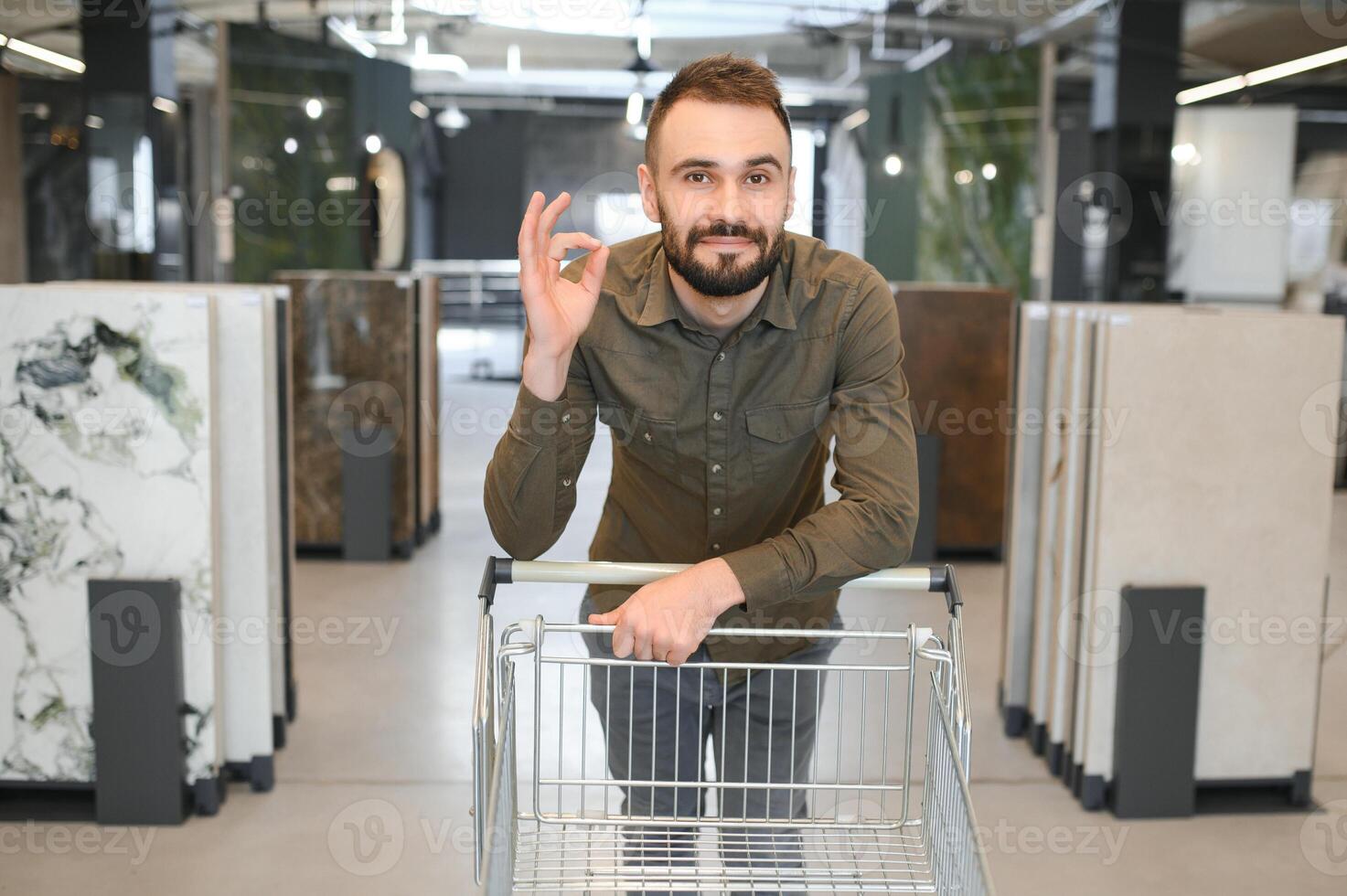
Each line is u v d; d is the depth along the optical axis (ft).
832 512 4.72
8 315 9.43
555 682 12.32
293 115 23.07
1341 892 8.90
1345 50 26.66
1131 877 9.10
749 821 5.00
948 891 4.45
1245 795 10.61
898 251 24.98
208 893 8.61
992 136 23.34
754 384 5.07
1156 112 22.62
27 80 23.41
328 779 10.67
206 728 9.88
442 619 15.31
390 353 18.13
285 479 11.73
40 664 9.69
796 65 28.12
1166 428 10.00
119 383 9.52
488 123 54.85
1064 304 11.64
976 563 18.37
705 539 5.61
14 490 9.56
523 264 4.30
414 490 18.98
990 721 12.28
